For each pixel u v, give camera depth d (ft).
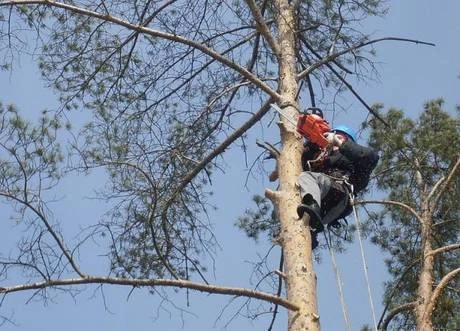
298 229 29.68
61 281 28.50
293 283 28.53
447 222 45.85
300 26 42.01
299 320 27.61
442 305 42.83
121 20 35.27
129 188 38.42
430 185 47.26
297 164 31.76
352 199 29.86
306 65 42.29
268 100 35.73
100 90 40.65
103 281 28.55
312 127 30.83
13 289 28.19
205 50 35.50
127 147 39.14
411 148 46.80
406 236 46.78
